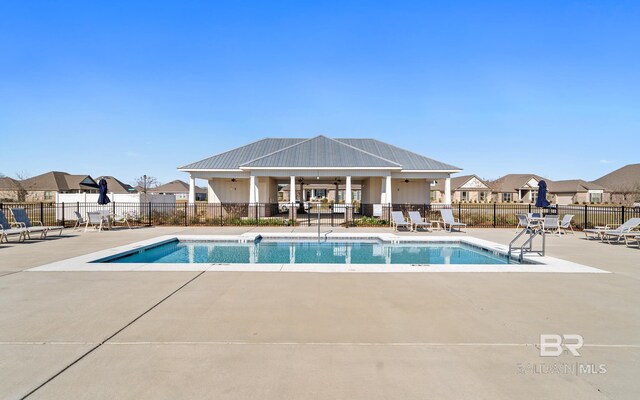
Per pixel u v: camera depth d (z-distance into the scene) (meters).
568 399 2.89
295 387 3.06
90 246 11.20
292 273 7.32
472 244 12.62
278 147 29.28
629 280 6.86
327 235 14.68
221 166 24.86
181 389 3.01
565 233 15.94
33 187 49.09
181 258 10.64
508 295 5.80
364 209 24.95
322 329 4.34
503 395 2.95
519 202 60.66
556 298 5.64
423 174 24.72
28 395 2.89
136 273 7.25
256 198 23.17
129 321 4.55
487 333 4.24
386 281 6.69
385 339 4.05
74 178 55.81
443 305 5.27
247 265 8.03
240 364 3.45
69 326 4.36
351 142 30.56
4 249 10.52
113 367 3.37
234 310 5.00
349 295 5.76
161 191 72.81
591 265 8.41
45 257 9.09
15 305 5.16
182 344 3.88
